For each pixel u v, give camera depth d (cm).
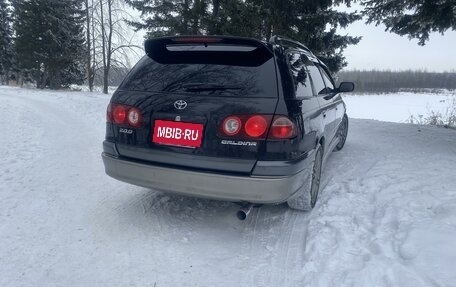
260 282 261
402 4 780
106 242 310
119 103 329
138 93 321
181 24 2102
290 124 286
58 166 530
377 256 279
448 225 309
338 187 443
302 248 308
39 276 260
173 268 275
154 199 407
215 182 287
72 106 1341
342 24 1420
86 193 423
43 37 3309
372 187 431
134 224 345
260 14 1370
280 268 279
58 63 3406
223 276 267
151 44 343
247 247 309
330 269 270
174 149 299
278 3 1333
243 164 283
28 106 1257
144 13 2381
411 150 627
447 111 1266
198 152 292
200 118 290
